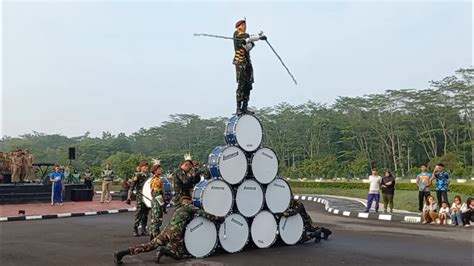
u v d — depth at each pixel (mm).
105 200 27000
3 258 9688
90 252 10383
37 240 12305
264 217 10750
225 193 10156
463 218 14977
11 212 20516
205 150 91062
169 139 96500
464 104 68062
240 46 10945
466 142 64938
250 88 11000
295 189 44188
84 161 85562
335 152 80625
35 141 110062
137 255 9938
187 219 9508
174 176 10562
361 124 74000
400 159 70562
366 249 10500
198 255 9641
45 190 27125
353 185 39188
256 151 10773
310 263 8914
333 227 14992
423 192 17625
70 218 18734
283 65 11570
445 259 9289
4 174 28859
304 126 82750
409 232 13531
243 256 9750
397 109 72625
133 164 46375
